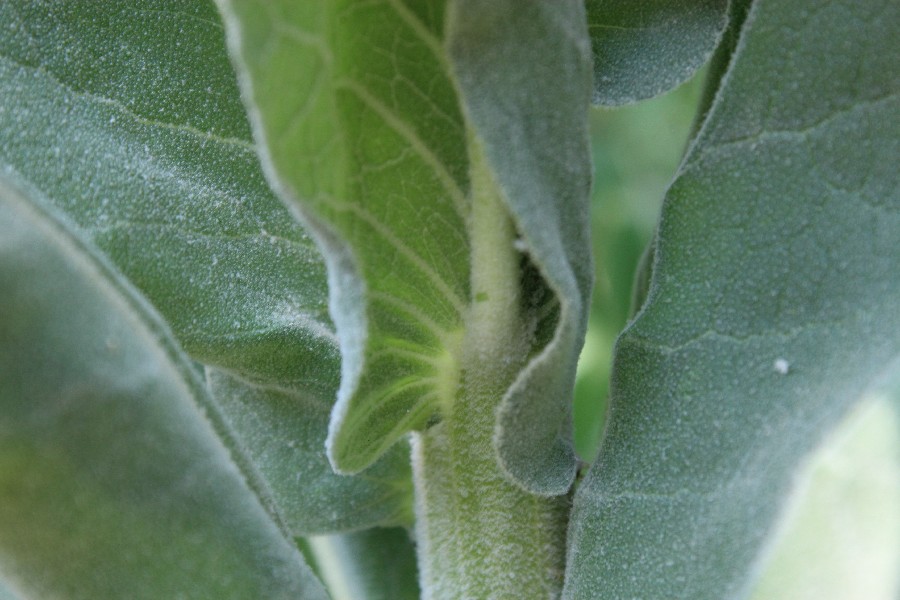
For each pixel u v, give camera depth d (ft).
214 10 0.84
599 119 1.62
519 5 0.73
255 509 0.75
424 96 0.75
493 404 0.82
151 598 0.73
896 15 0.77
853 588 0.70
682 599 0.75
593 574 0.79
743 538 0.72
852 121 0.77
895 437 0.70
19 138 0.83
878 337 0.73
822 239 0.76
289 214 0.85
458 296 0.80
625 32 0.85
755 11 0.79
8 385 0.71
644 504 0.78
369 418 0.79
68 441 0.72
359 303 0.73
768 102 0.78
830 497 0.71
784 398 0.75
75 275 0.72
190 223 0.85
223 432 0.76
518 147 0.73
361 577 1.00
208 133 0.85
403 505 0.93
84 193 0.84
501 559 0.83
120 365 0.73
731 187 0.78
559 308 0.80
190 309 0.85
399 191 0.76
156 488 0.73
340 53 0.72
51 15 0.84
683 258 0.79
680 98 1.54
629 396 0.79
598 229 1.56
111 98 0.85
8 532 0.72
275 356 0.86
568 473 0.82
